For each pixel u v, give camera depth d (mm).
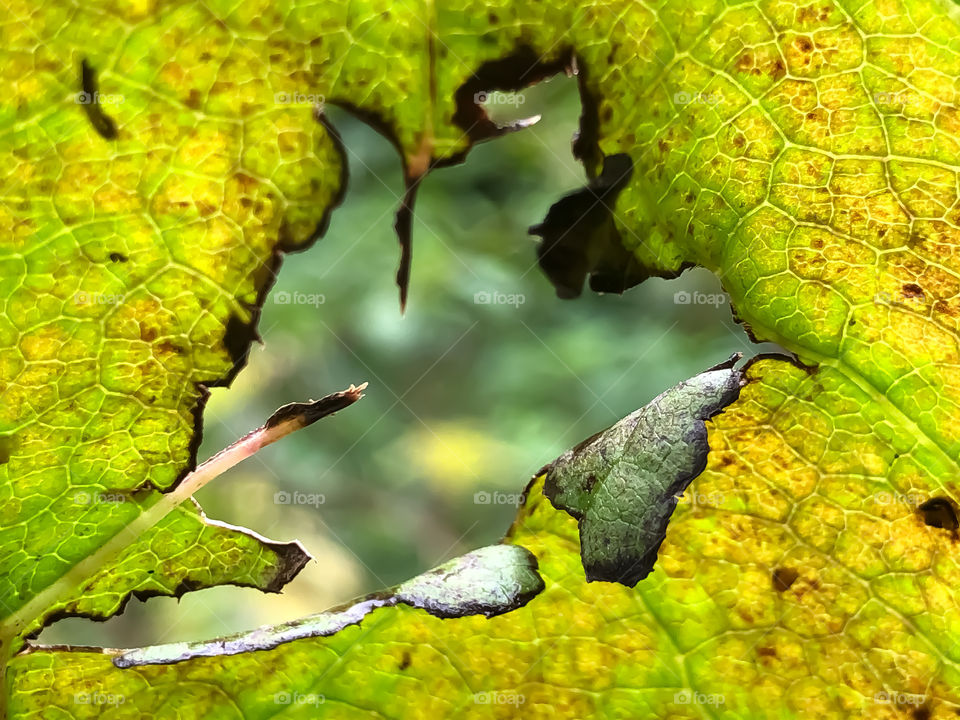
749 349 207
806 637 116
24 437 116
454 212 236
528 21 115
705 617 116
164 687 117
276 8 114
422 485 255
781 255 115
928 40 113
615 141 117
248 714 117
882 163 113
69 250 114
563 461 120
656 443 116
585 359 240
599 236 120
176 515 120
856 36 113
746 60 114
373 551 248
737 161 115
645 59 115
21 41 112
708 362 230
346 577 246
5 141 113
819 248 114
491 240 240
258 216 115
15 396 115
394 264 244
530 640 117
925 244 113
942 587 115
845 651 115
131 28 113
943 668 115
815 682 115
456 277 240
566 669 117
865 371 114
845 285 114
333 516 252
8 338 115
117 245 114
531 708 117
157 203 114
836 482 115
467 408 253
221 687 117
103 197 114
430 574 118
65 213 114
